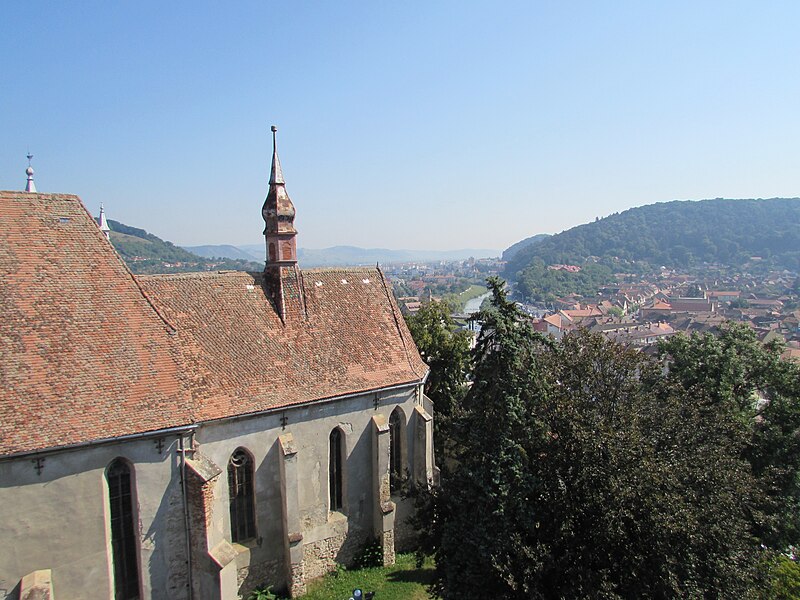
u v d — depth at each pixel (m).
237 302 30.09
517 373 22.70
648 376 29.19
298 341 31.03
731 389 38.75
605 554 21.50
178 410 23.59
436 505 25.42
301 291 32.47
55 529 20.94
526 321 23.64
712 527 22.25
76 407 21.44
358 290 35.78
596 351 26.70
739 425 31.31
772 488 31.50
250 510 28.34
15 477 20.09
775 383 39.06
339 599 29.05
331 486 31.58
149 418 22.73
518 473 21.67
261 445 28.02
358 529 32.53
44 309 22.50
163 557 23.67
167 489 23.55
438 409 46.97
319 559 30.89
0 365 20.75
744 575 21.97
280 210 31.20
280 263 31.53
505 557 21.05
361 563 32.41
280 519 28.98
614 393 25.84
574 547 21.81
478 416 23.30
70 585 21.38
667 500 20.97
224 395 26.66
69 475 21.11
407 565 32.94
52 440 20.36
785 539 35.06
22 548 20.39
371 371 32.66
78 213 25.28
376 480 32.53
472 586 21.80
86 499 21.52
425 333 46.91
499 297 23.33
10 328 21.50
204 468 24.09
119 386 22.70
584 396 24.81
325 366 31.03
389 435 32.66
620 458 21.55
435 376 47.28
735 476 24.31
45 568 20.86
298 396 28.89
